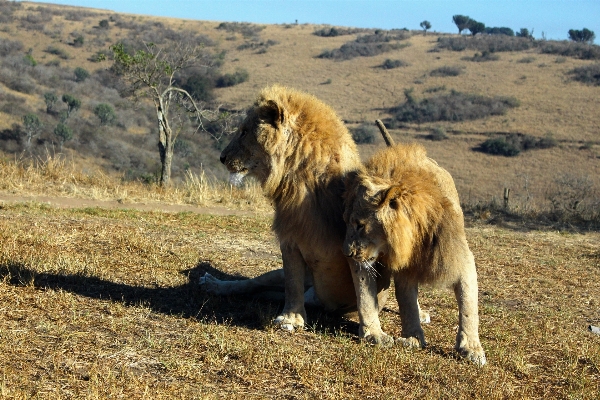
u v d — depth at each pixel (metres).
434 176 5.96
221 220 12.66
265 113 6.18
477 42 92.81
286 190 6.17
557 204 20.06
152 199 15.66
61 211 11.99
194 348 5.56
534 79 74.81
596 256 12.24
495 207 19.20
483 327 7.14
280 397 4.77
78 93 55.06
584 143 57.09
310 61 85.06
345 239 5.77
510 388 5.32
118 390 4.58
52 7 112.62
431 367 5.53
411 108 65.69
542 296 8.93
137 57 22.27
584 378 5.63
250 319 6.73
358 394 4.95
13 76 54.22
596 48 85.06
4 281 6.86
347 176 6.07
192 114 23.97
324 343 6.05
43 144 39.12
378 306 6.62
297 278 6.47
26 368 4.83
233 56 86.56
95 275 7.62
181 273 8.20
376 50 89.38
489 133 60.34
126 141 43.59
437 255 5.71
